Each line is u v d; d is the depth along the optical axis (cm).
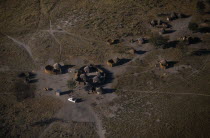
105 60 7869
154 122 5975
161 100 6519
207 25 8944
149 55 7938
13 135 5888
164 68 7381
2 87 7156
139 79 7150
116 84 7025
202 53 7856
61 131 5916
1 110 6500
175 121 5969
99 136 5756
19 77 7444
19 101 6731
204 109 6194
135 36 8750
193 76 7119
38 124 6109
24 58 8194
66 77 7344
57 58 8081
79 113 6309
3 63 8012
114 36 8800
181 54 7856
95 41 8675
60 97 6756
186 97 6544
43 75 7488
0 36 9206
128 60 7806
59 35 9081
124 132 5800
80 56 8094
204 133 5672
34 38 9038
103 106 6444
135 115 6175
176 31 8812
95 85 7025
